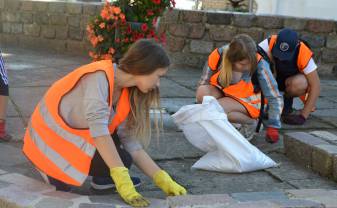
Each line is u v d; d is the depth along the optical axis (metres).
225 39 7.79
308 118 5.17
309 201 2.63
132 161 2.91
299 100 6.10
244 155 3.46
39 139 2.78
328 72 7.98
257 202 2.57
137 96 2.74
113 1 4.86
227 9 13.26
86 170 2.68
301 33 7.82
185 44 7.91
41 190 2.81
